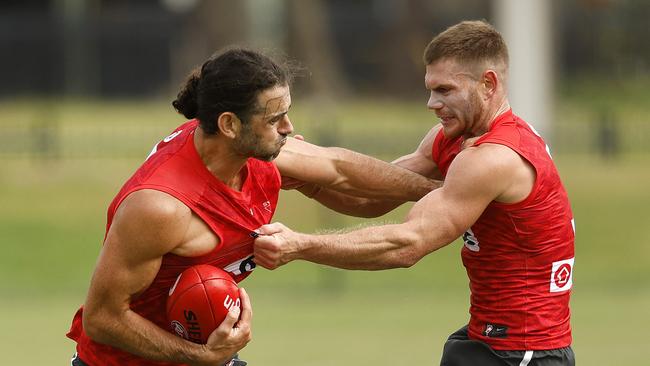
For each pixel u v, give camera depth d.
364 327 42.56
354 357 36.78
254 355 37.28
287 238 19.52
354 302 48.47
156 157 19.12
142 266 18.69
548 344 20.84
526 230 20.50
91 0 114.69
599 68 107.00
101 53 109.88
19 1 118.38
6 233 57.66
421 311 45.91
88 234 58.25
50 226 58.97
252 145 18.78
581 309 45.72
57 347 38.84
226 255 19.61
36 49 108.56
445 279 52.50
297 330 42.06
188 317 19.17
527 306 20.75
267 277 53.28
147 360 20.08
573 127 63.06
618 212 59.78
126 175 66.19
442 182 22.61
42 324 43.25
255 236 19.52
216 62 18.62
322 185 22.20
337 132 55.22
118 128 66.81
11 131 64.88
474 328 21.34
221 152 18.98
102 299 18.86
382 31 110.62
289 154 21.70
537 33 63.34
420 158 23.12
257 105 18.50
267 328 42.62
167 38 109.94
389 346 38.66
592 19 108.94
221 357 19.41
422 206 20.34
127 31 109.69
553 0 107.25
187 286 19.16
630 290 49.66
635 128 63.16
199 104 18.75
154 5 117.88
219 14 97.00
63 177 65.88
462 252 21.66
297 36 99.81
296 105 92.75
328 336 40.81
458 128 20.83
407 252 20.08
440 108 20.80
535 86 63.44
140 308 19.72
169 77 110.00
